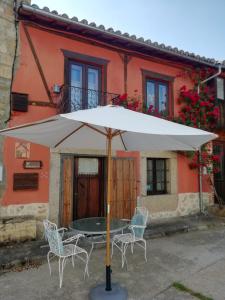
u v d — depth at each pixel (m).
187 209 7.79
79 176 6.34
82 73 6.48
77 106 6.11
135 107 6.78
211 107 8.37
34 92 5.69
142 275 3.79
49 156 5.75
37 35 5.82
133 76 7.15
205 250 4.89
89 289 3.39
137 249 4.94
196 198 8.03
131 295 3.22
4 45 5.42
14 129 3.24
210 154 8.30
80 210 6.29
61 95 5.94
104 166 6.62
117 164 6.61
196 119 7.97
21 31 5.65
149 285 3.48
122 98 6.52
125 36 6.43
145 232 5.87
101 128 3.63
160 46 7.00
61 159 5.89
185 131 2.63
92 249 4.72
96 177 6.59
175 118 7.61
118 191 6.55
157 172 7.62
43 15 5.51
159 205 7.20
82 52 6.39
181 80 8.08
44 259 4.39
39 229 5.51
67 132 3.80
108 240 3.26
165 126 2.72
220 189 8.93
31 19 5.71
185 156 7.89
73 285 3.50
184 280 3.63
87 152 6.23
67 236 5.43
